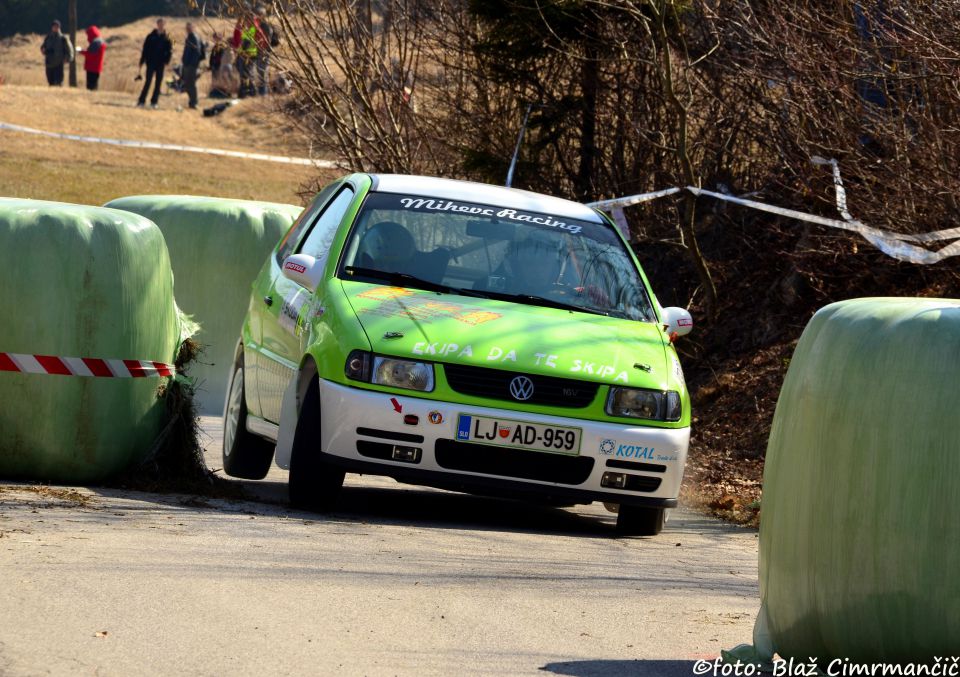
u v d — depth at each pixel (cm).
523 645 1692
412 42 5531
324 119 5838
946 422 1428
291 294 3033
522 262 2969
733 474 3731
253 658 1525
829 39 4278
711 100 5150
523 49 5203
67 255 2766
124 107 14362
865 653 1498
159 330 2945
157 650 1523
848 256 4706
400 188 3138
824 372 1548
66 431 2780
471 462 2564
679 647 1744
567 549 2467
